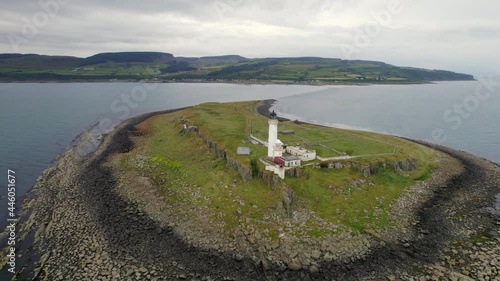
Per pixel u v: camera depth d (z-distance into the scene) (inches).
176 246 1565.0
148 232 1676.9
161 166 2564.0
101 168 2615.7
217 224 1729.8
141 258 1470.2
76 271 1375.5
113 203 1996.8
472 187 2303.2
